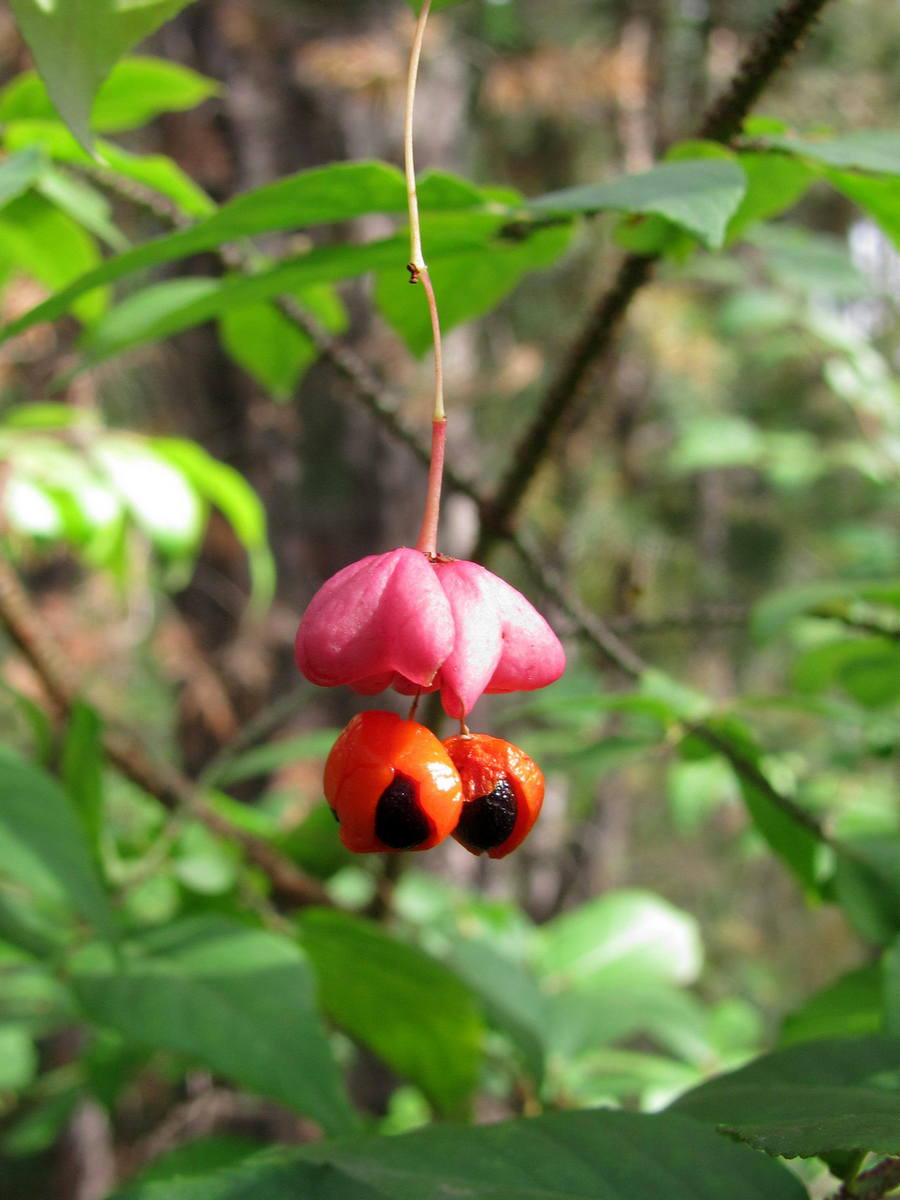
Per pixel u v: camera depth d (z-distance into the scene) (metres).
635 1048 0.25
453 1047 0.10
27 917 0.09
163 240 0.07
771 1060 0.07
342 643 0.06
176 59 0.25
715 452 0.22
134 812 0.18
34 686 0.18
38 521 0.13
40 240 0.11
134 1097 0.20
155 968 0.09
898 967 0.08
